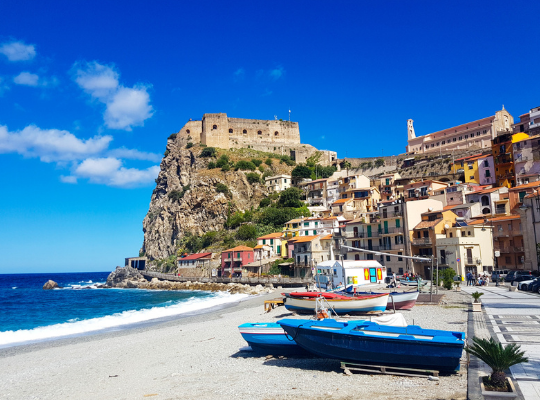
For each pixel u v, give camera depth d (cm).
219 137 18525
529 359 1750
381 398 1505
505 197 8800
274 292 8719
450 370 1748
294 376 1938
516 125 11431
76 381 2373
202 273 13025
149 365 2588
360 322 2119
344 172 16175
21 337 4481
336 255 9575
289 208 14162
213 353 2734
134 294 11769
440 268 7531
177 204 17112
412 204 8350
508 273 6625
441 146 15125
